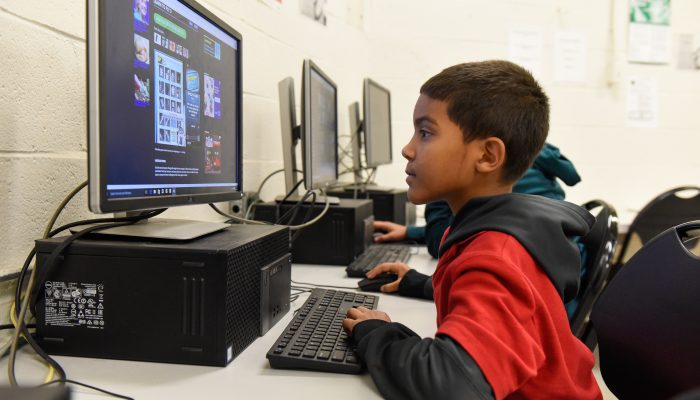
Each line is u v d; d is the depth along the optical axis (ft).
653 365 2.72
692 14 10.34
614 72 10.18
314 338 2.75
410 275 4.03
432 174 2.64
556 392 2.26
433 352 2.03
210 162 3.41
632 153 10.40
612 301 3.02
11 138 2.80
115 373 2.42
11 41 2.79
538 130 2.77
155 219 3.31
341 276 4.71
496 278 2.14
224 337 2.52
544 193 5.52
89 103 2.20
